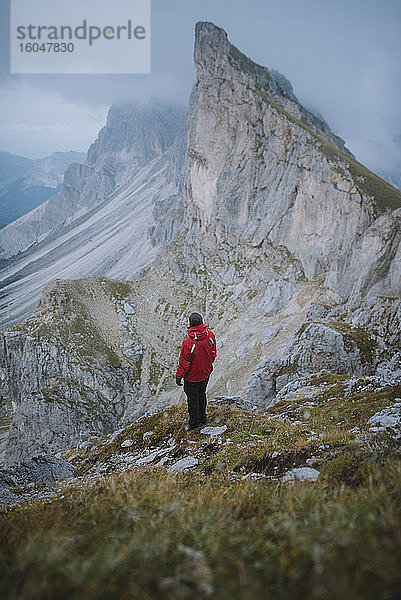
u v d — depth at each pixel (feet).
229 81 560.20
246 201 524.93
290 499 12.72
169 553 8.90
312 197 432.66
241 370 319.06
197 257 571.69
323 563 7.40
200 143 586.86
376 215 365.61
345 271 331.98
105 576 7.66
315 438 26.96
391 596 6.06
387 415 33.06
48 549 9.25
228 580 7.38
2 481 38.32
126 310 514.68
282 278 410.72
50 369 430.61
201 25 576.61
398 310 156.15
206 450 30.07
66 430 391.04
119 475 25.04
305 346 151.02
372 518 9.30
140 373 449.48
